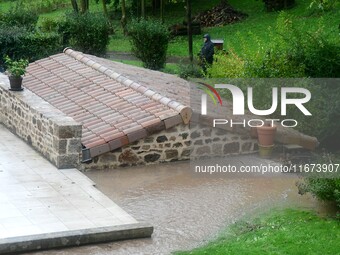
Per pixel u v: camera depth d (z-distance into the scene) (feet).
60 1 144.56
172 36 116.37
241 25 120.26
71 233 36.50
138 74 63.05
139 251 36.22
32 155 51.16
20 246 35.27
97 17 89.92
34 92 59.52
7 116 58.49
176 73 81.35
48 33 84.84
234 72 59.72
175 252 35.91
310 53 57.93
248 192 45.29
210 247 36.37
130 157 49.57
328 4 63.93
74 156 48.24
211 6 131.85
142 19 87.71
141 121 50.06
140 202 43.37
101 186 45.85
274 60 58.39
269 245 36.11
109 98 55.11
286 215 40.86
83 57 65.41
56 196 42.80
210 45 79.87
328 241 36.40
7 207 40.55
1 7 139.95
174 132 50.26
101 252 35.94
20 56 81.87
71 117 52.16
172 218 40.93
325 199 41.14
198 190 45.62
